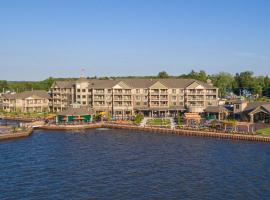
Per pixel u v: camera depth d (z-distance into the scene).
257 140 115.56
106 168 80.94
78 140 117.88
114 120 163.00
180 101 188.25
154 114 184.62
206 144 110.50
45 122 155.00
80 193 64.12
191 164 84.38
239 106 161.62
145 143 112.56
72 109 160.12
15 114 190.75
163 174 76.00
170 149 102.50
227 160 88.12
